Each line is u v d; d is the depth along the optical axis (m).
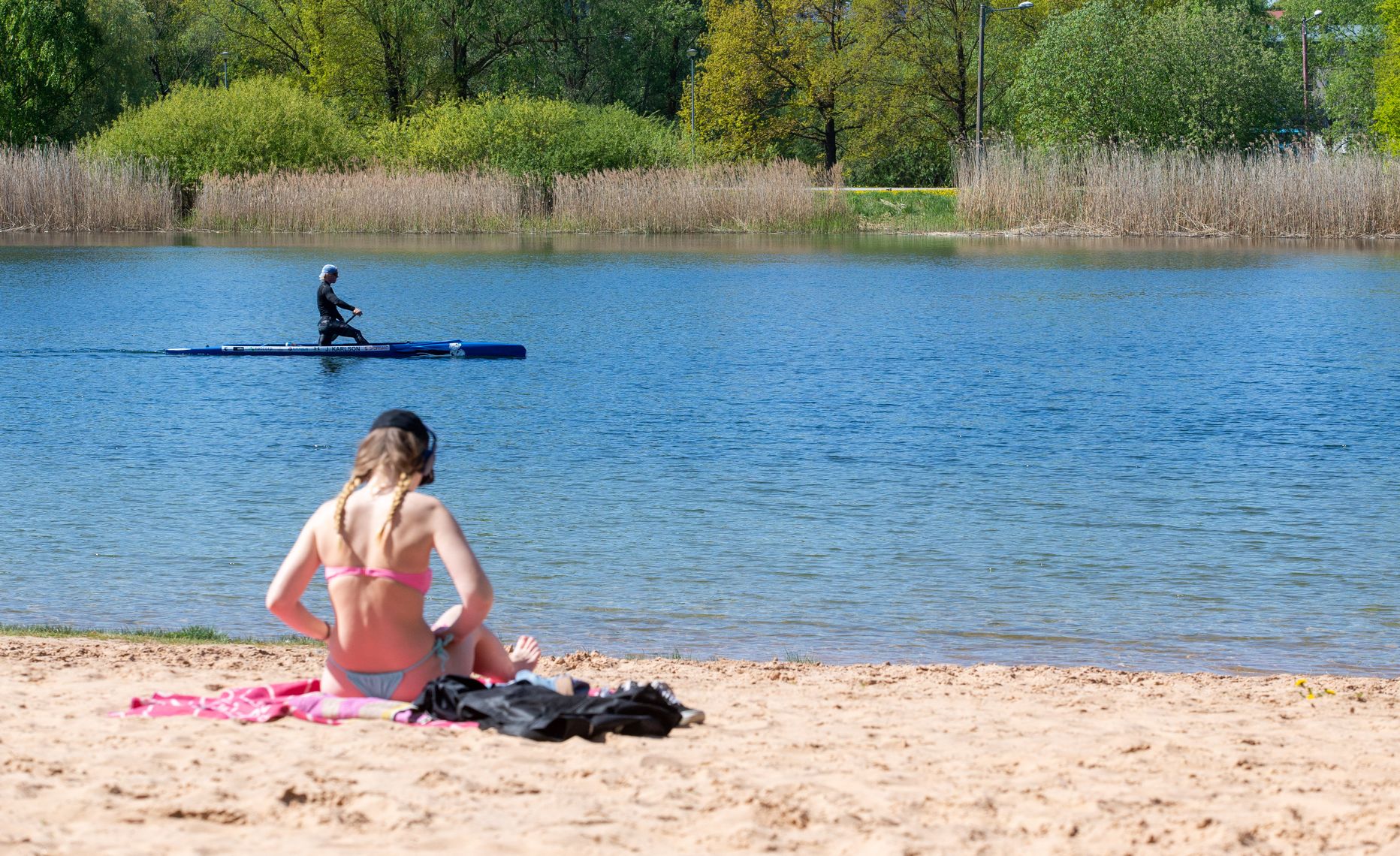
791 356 24.72
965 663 8.84
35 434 17.17
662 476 14.91
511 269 43.41
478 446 16.62
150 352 25.05
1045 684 7.71
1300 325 28.88
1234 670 8.76
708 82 80.81
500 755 5.44
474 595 5.85
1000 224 58.88
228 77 86.88
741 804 4.84
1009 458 15.93
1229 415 18.72
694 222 60.78
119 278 39.66
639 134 66.69
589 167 64.44
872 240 57.03
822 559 11.53
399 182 61.22
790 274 41.72
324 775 5.11
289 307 33.06
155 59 88.38
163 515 12.91
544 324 29.92
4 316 30.66
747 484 14.51
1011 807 4.94
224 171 62.97
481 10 81.25
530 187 63.00
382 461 5.93
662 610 10.07
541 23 86.06
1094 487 14.38
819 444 16.77
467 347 24.84
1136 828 4.68
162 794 4.84
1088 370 22.91
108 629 9.34
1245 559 11.57
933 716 6.66
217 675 7.35
